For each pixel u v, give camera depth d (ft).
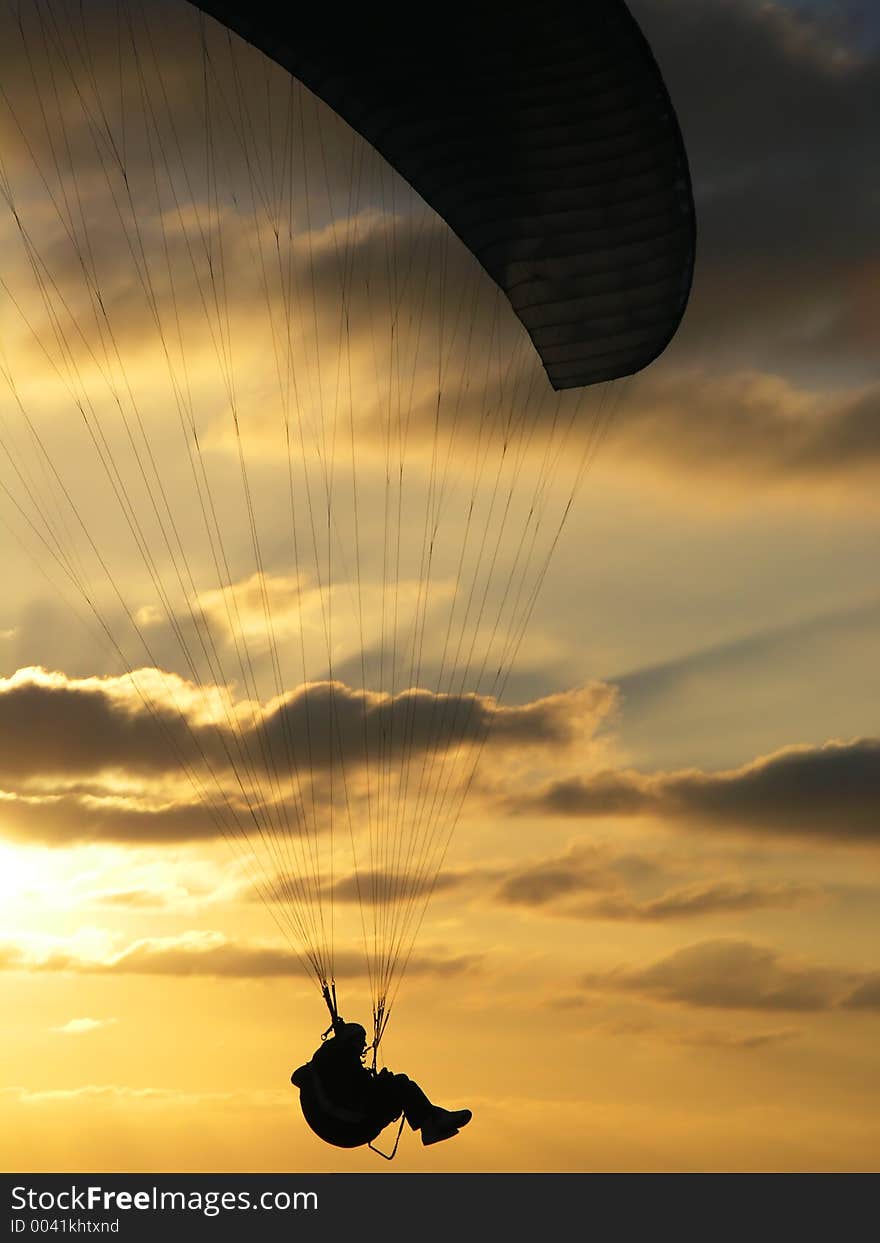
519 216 78.28
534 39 69.15
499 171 76.69
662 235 76.95
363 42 71.77
